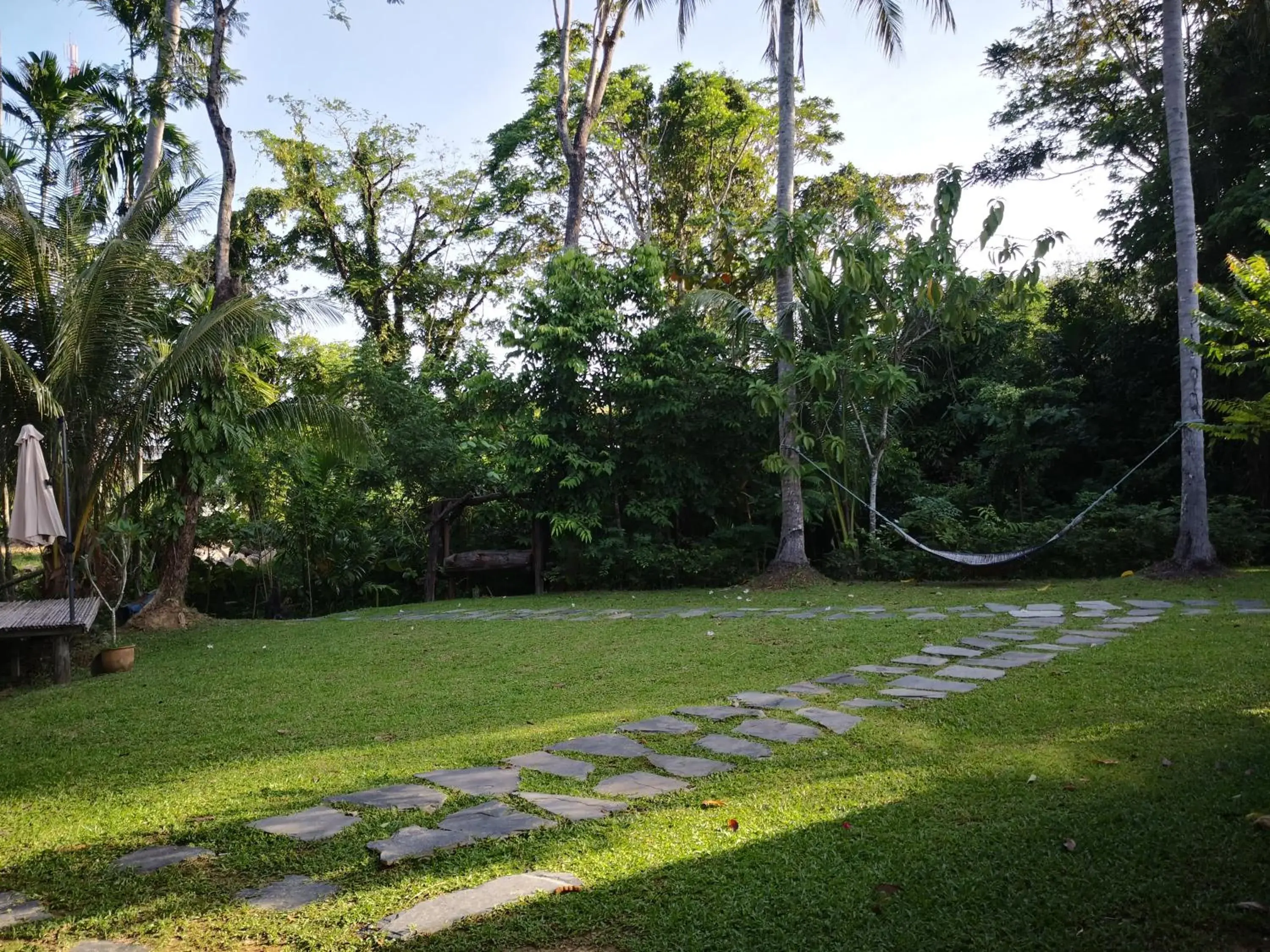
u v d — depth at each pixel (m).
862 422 12.94
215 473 10.84
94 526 10.02
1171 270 14.16
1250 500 12.48
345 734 5.05
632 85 22.67
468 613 11.23
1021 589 10.66
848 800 3.53
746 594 11.58
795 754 4.20
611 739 4.61
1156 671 5.48
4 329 9.33
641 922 2.59
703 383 13.32
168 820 3.62
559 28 17.55
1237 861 2.77
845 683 5.75
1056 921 2.48
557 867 2.99
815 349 12.75
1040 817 3.23
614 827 3.32
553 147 22.02
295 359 20.22
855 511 13.97
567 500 13.62
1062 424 15.97
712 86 21.66
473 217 24.03
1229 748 3.89
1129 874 2.74
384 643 8.75
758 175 23.72
